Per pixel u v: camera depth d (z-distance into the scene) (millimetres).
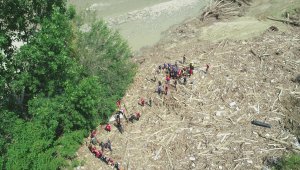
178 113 31000
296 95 31750
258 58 35844
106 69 31375
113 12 45750
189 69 34750
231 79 33531
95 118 29453
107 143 28891
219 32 40656
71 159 28062
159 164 27469
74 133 28453
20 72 27047
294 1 44000
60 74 28000
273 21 41625
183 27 42438
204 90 32719
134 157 28141
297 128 28969
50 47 25750
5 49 26703
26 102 29500
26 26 27219
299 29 39750
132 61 38031
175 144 28625
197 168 26875
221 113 30578
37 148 25328
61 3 27609
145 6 46562
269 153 27344
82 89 27469
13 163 23984
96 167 27781
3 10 25109
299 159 25953
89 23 35250
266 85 32844
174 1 47125
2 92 27203
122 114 31516
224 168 26703
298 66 34594
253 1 45031
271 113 30297
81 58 30516
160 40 41188
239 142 28281
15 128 26219
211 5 44375
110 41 32375
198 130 29422
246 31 40156
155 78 34625
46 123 27203
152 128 30172
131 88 34156
